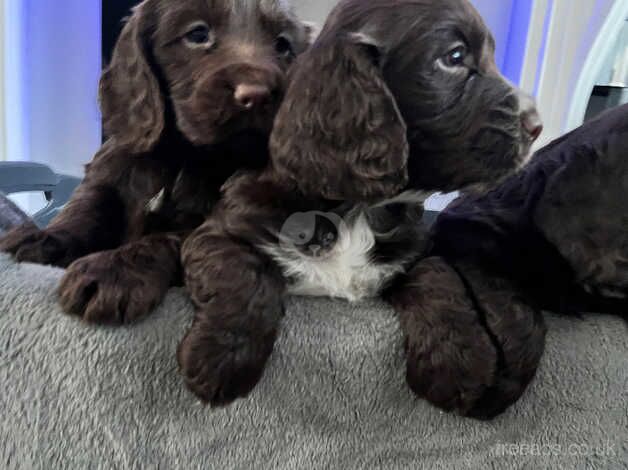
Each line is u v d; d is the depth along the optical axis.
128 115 0.39
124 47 0.39
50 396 0.28
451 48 0.31
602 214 0.32
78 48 1.08
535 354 0.31
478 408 0.31
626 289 0.33
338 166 0.29
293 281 0.33
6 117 1.07
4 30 1.03
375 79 0.29
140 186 0.39
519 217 0.34
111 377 0.28
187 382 0.28
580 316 0.34
